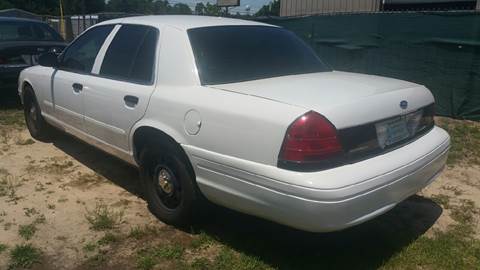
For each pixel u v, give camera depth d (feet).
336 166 9.60
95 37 15.96
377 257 11.60
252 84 11.48
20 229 12.77
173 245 12.03
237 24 13.89
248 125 10.07
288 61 13.47
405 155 10.87
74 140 21.15
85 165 17.95
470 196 15.49
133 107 13.05
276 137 9.64
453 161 18.94
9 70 26.11
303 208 9.35
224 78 11.91
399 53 28.78
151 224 13.14
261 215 10.33
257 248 11.88
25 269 11.03
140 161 13.35
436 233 12.87
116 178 16.65
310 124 9.44
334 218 9.32
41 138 20.85
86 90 15.21
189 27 12.87
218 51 12.50
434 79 27.53
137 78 13.38
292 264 11.19
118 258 11.50
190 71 11.91
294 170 9.44
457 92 26.68
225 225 12.96
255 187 10.00
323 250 11.87
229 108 10.51
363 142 10.11
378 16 29.27
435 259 11.55
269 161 9.75
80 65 16.29
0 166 17.78
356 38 30.66
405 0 37.63
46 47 27.71
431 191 15.83
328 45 32.19
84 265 11.21
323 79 12.14
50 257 11.52
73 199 14.83
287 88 10.94
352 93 10.65
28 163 18.15
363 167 9.86
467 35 25.79
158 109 12.18
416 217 13.82
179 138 11.60
